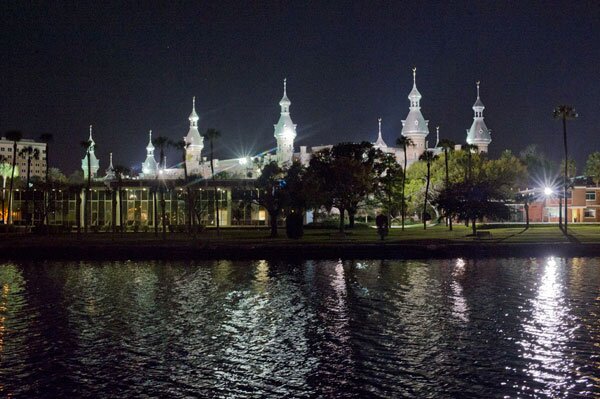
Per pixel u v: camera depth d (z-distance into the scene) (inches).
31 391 1133.1
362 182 3914.9
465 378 1169.4
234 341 1439.5
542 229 4168.3
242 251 3006.9
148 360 1301.7
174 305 1856.5
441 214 4495.6
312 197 3607.3
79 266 2812.5
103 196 4972.9
